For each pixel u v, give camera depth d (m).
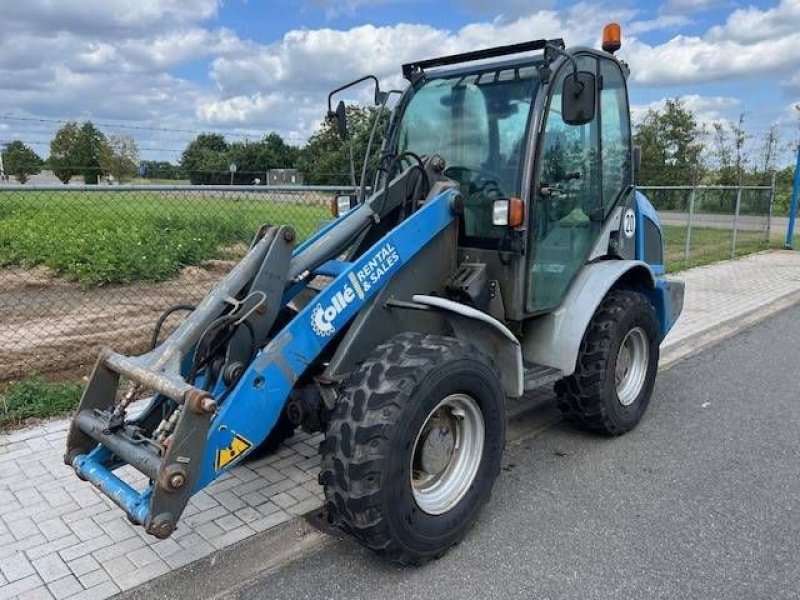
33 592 2.83
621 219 4.66
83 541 3.19
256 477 3.85
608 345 4.21
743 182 29.50
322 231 3.61
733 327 7.88
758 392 5.57
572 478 3.97
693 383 5.81
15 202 13.92
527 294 3.79
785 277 11.34
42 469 3.87
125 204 12.38
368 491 2.79
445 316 3.59
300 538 3.29
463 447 3.29
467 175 3.96
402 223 3.49
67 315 7.43
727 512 3.58
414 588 2.94
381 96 4.29
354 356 3.33
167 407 3.05
